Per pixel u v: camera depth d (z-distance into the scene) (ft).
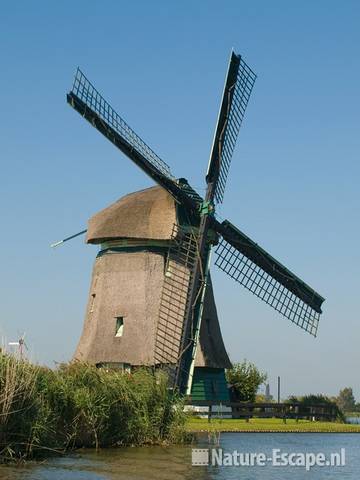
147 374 93.50
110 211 143.43
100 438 83.25
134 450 82.33
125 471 65.62
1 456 67.62
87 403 79.51
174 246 135.33
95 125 121.29
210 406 125.59
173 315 131.03
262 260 138.82
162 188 140.36
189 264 131.75
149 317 135.03
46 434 72.79
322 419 143.54
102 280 142.82
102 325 139.23
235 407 141.49
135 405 88.28
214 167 134.82
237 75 136.15
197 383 136.26
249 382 170.91
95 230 141.79
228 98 135.13
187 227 134.92
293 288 140.87
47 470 63.72
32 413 70.74
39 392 74.13
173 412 92.22
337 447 96.07
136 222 137.69
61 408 78.18
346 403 376.89
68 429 79.10
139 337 134.10
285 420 133.08
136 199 143.13
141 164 127.34
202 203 133.39
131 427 86.63
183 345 125.70
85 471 64.13
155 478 62.64
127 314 136.87
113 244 142.61
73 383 80.94
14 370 67.97
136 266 138.51
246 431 116.37
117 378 88.43
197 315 129.80
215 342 141.08
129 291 138.10
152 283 136.77
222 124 135.23
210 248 134.41
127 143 124.88
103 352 136.36
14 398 68.74
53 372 79.61
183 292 131.34
